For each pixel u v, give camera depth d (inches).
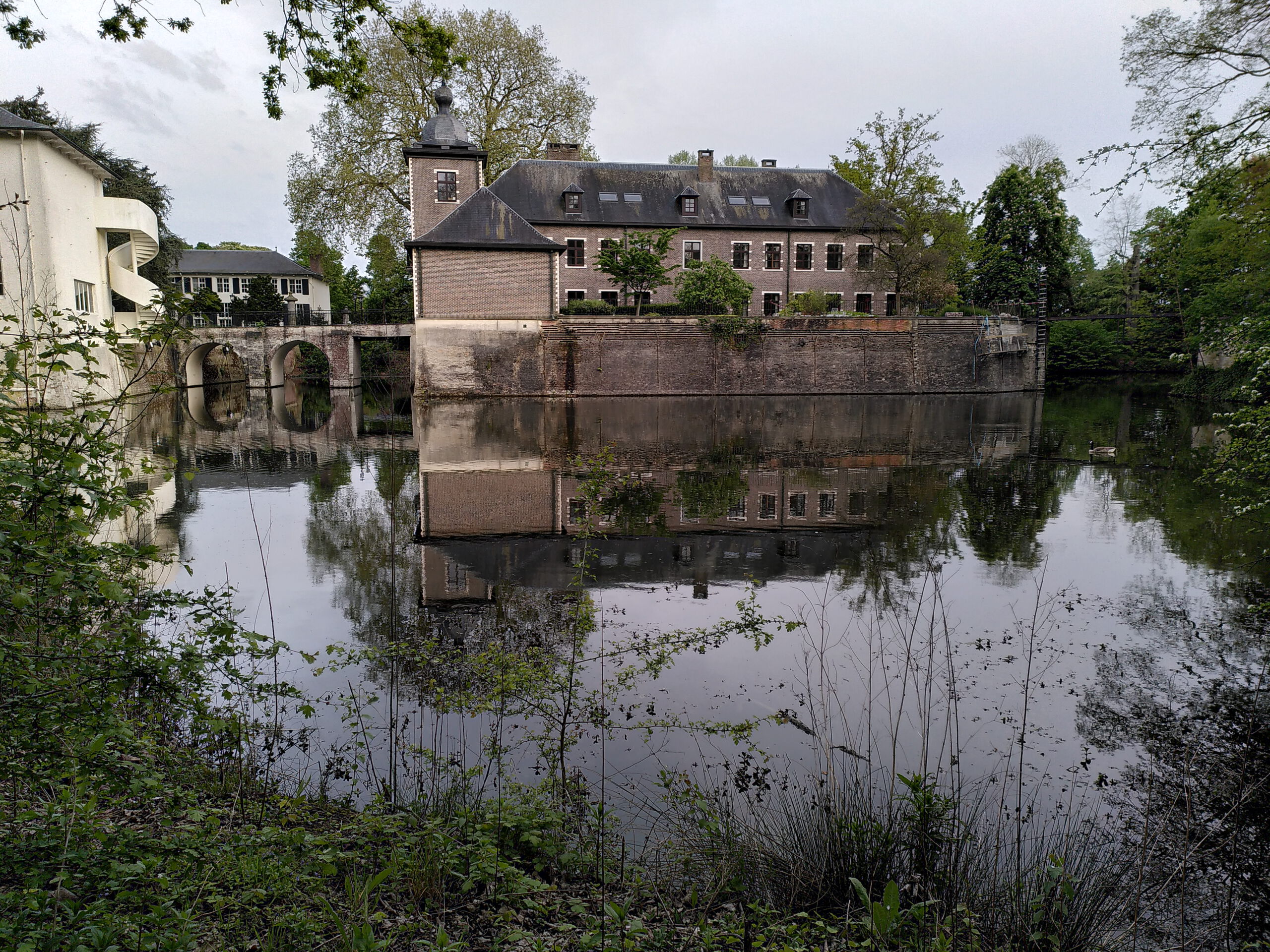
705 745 207.6
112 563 127.5
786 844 156.9
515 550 413.4
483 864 131.8
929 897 140.6
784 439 880.9
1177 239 482.3
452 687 241.4
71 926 90.8
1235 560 393.4
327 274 2559.1
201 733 179.6
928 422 1042.1
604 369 1454.2
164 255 1477.6
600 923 124.3
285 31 237.1
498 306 1397.6
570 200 1649.9
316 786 181.8
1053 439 869.2
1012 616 313.9
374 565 382.9
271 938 105.4
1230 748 213.0
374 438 892.0
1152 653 277.7
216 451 793.6
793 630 293.4
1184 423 1006.4
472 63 1502.2
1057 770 199.9
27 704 109.0
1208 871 161.2
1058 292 1931.6
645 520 485.4
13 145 911.0
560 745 201.5
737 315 1508.4
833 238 1752.0
